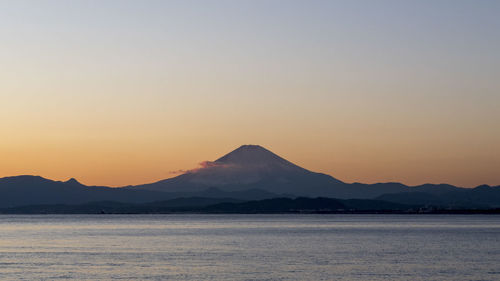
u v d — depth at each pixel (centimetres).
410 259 10094
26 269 8762
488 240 14775
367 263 9512
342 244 13462
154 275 8194
